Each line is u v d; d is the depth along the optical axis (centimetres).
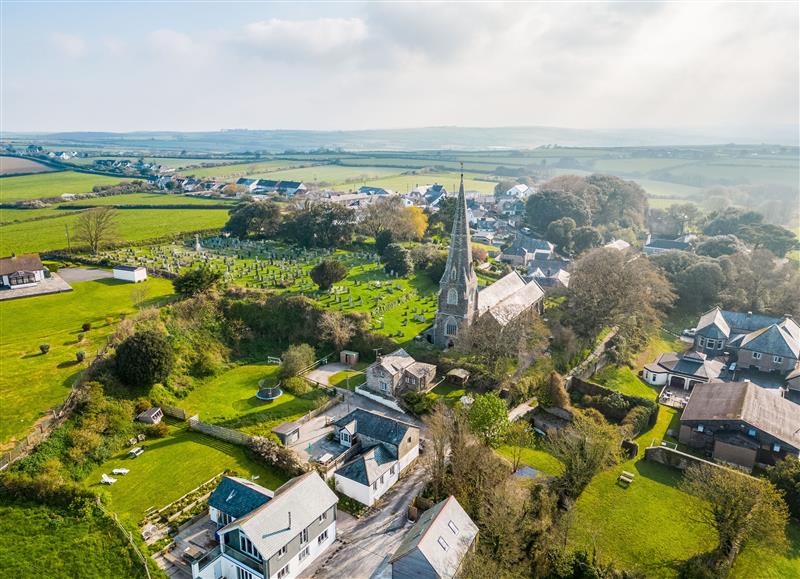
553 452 7362
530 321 11019
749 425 7706
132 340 8719
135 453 7488
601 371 10975
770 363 10544
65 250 15562
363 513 6725
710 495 5962
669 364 10762
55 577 5331
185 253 16175
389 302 12725
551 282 15112
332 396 9419
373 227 18812
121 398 8388
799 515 6606
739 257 15175
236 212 19488
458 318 10275
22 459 6681
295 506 5859
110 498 6481
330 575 5753
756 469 7650
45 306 11338
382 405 9212
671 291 14212
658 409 9150
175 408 8550
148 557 5644
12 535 5759
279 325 11512
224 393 9444
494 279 15325
